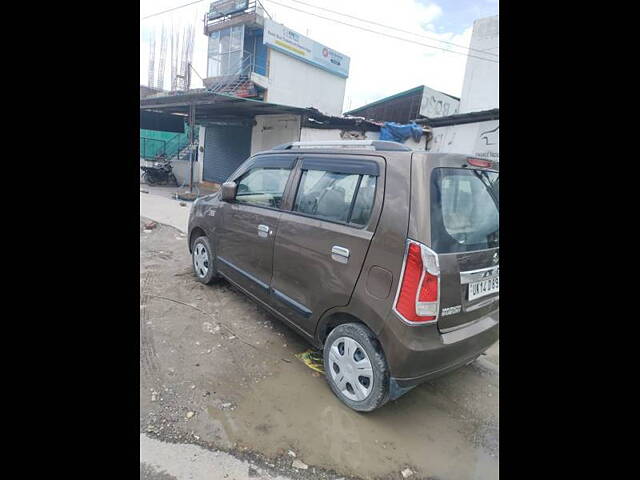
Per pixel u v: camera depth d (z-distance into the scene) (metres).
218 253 3.80
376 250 2.11
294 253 2.69
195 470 1.80
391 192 2.12
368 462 1.97
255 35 16.47
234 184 3.43
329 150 2.69
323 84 17.81
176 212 8.48
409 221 1.99
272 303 2.99
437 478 1.91
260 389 2.47
